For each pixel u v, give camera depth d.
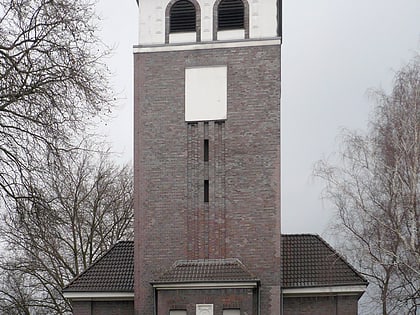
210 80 36.56
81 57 20.44
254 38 36.50
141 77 37.00
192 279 34.16
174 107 36.59
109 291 36.72
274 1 36.88
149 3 37.56
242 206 35.53
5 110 19.30
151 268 35.69
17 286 46.03
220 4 37.12
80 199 49.31
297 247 38.34
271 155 35.69
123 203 53.09
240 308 33.78
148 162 36.44
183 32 37.12
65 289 37.00
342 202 37.38
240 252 35.25
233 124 36.06
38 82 19.64
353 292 35.50
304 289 35.72
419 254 33.59
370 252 36.88
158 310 34.31
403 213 35.22
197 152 36.19
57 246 47.38
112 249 39.53
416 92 36.03
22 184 20.72
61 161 20.98
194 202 35.91
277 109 35.94
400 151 35.38
